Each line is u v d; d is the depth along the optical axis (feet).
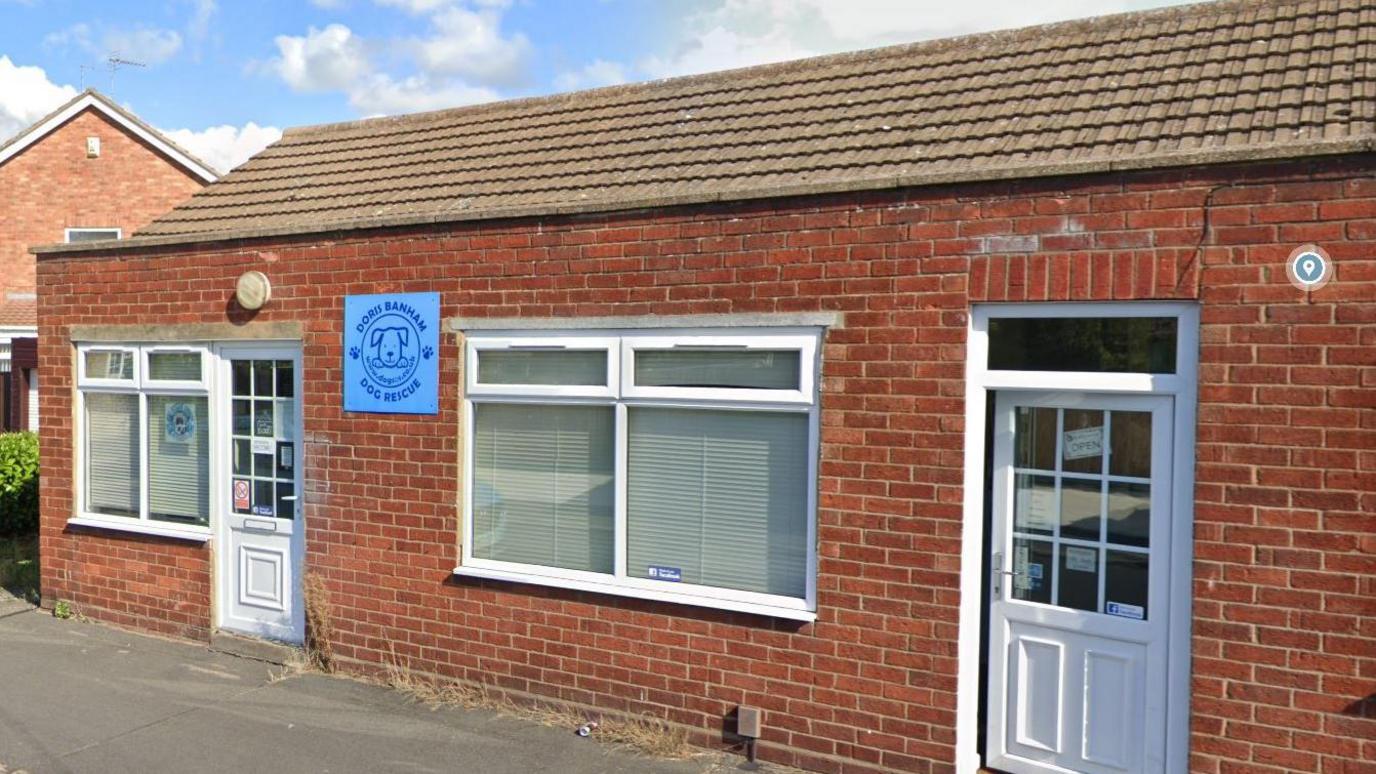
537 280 20.67
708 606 18.94
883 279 17.26
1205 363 14.93
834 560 17.76
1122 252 15.47
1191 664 15.15
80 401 27.91
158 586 26.48
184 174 69.67
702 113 23.98
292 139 30.04
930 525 16.93
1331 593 14.21
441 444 21.98
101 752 19.12
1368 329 13.97
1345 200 14.08
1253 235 14.62
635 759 18.58
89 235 67.72
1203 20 20.17
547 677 20.80
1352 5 18.74
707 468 19.40
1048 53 21.16
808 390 17.99
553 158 24.22
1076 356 16.28
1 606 29.25
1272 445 14.53
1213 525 14.90
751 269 18.42
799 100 22.94
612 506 20.43
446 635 22.00
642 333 19.62
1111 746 16.20
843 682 17.74
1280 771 14.56
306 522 23.73
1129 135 17.06
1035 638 16.90
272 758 18.79
